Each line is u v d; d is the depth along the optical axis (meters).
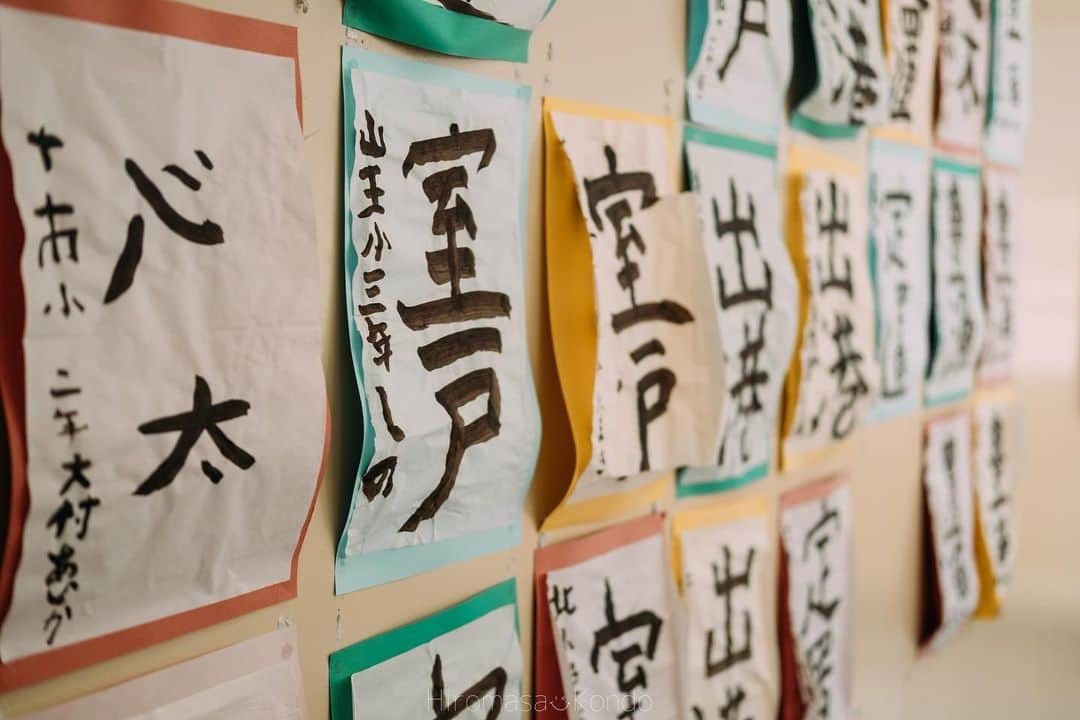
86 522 0.61
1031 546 2.47
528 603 1.01
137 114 0.62
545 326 1.00
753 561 1.35
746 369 1.23
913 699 1.94
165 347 0.64
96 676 0.64
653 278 1.08
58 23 0.58
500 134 0.91
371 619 0.84
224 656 0.72
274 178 0.71
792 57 1.35
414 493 0.84
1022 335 2.34
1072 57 2.42
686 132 1.16
